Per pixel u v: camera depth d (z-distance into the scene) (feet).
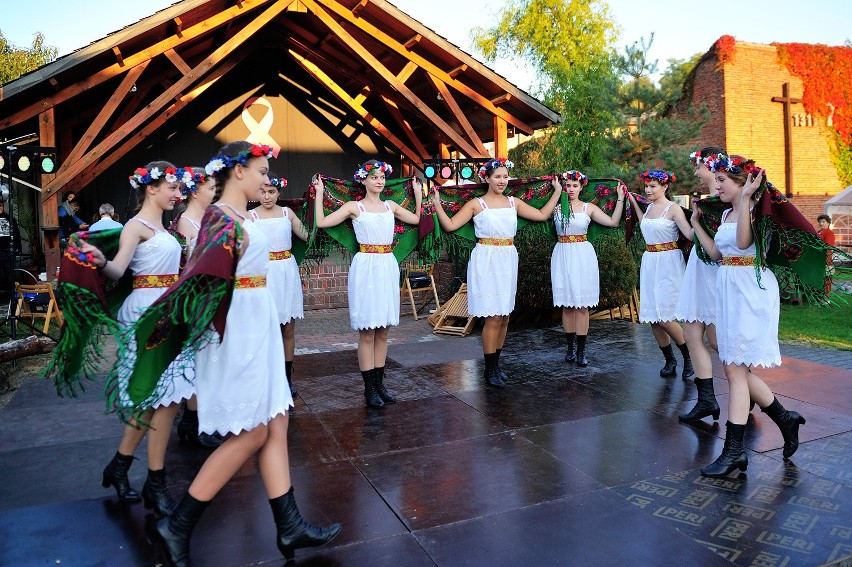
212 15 33.58
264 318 8.18
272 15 34.12
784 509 9.86
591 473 11.39
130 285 11.15
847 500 10.14
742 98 57.21
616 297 27.68
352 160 48.26
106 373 19.47
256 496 10.48
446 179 30.12
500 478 11.20
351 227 16.39
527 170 51.37
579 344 19.85
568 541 8.95
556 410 15.24
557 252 19.94
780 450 12.39
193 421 13.17
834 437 13.06
